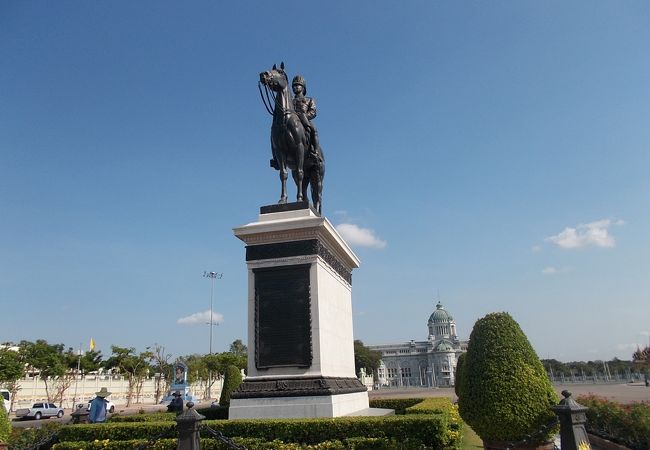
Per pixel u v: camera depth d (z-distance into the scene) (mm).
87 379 61406
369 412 13367
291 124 14141
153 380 72062
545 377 10242
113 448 10664
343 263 15133
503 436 9953
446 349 137750
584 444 7840
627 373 101562
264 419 10711
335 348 13117
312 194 15297
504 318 10836
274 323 12164
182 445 7855
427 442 9711
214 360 70375
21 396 53562
